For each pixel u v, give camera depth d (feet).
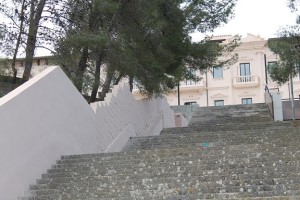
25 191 31.30
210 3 66.64
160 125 76.79
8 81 46.98
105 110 50.08
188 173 29.66
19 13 44.60
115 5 46.57
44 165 35.22
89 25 50.16
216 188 26.61
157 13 54.24
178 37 61.46
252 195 25.20
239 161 30.50
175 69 66.69
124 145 53.26
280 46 54.34
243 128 58.85
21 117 32.83
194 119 86.79
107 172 32.32
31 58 45.60
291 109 91.56
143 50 54.24
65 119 39.75
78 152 41.47
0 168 29.58
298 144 34.35
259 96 170.19
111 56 49.85
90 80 51.01
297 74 56.39
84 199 27.96
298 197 23.15
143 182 29.30
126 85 60.03
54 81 38.52
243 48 173.27
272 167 28.48
